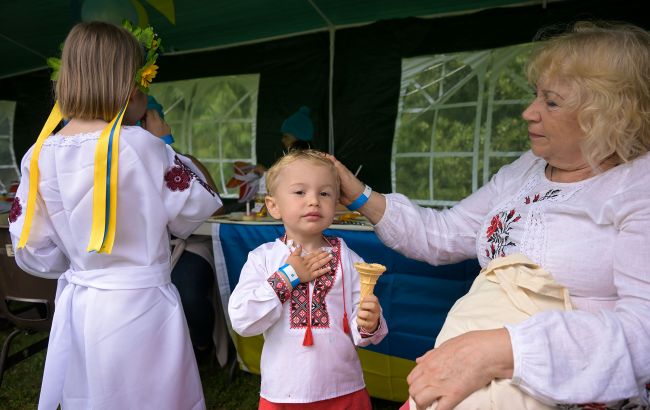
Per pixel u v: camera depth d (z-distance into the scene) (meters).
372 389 2.48
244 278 1.54
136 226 1.56
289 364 1.47
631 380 0.92
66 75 1.54
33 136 6.04
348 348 1.52
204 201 1.68
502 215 1.34
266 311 1.42
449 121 4.29
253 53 5.02
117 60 1.54
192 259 2.86
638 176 1.10
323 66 4.67
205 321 2.86
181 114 5.53
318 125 4.71
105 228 1.48
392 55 4.39
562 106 1.16
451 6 4.02
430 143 4.37
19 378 3.10
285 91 4.88
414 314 2.29
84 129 1.55
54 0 4.01
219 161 5.39
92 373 1.52
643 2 3.45
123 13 3.35
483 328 1.10
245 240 2.59
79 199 1.50
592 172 1.21
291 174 1.50
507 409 0.96
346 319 1.52
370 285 1.33
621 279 1.04
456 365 0.98
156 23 4.50
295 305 1.49
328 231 2.41
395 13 4.23
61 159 1.50
